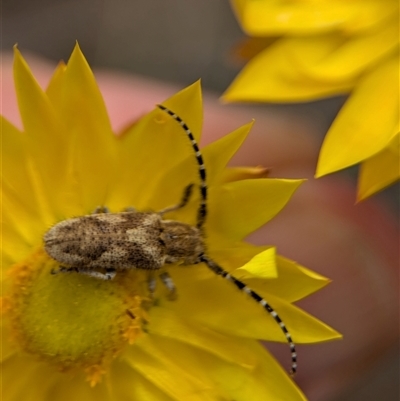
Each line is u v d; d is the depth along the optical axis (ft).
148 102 0.49
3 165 0.39
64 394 0.39
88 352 0.38
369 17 0.39
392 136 0.38
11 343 0.39
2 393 0.39
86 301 0.39
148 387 0.39
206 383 0.38
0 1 0.64
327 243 0.46
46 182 0.39
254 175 0.38
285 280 0.38
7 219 0.39
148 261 0.39
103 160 0.39
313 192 0.48
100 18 0.63
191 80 0.61
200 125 0.38
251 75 0.40
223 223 0.38
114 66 0.63
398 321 0.46
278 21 0.40
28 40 0.64
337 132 0.39
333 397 0.50
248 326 0.38
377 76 0.39
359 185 0.39
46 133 0.38
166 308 0.39
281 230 0.46
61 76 0.38
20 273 0.39
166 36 0.62
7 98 0.48
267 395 0.38
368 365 0.47
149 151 0.38
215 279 0.39
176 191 0.39
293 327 0.38
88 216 0.39
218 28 0.62
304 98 0.40
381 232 0.47
